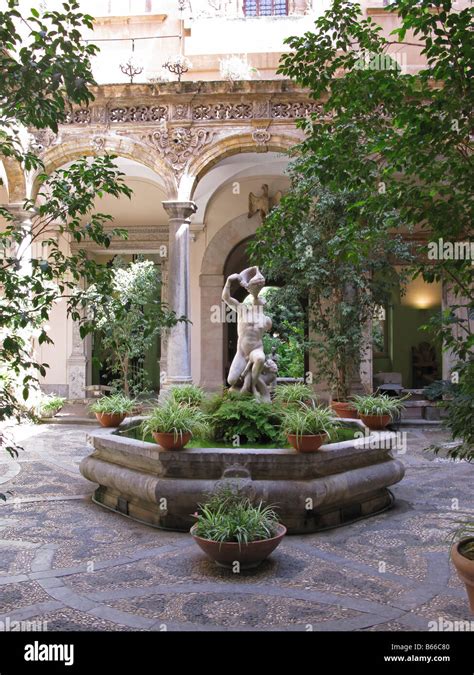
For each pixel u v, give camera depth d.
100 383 17.92
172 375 11.82
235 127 12.00
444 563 4.73
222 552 4.42
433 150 3.05
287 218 4.37
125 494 6.20
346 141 3.67
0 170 12.95
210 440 6.60
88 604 3.95
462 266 3.06
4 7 10.45
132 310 11.07
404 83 3.40
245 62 12.73
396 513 6.20
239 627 3.60
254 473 5.59
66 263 3.13
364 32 3.61
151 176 14.66
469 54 2.83
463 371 3.17
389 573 4.52
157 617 3.74
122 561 4.78
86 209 3.30
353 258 3.78
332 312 11.55
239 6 14.62
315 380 11.87
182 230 12.05
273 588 4.21
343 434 7.19
